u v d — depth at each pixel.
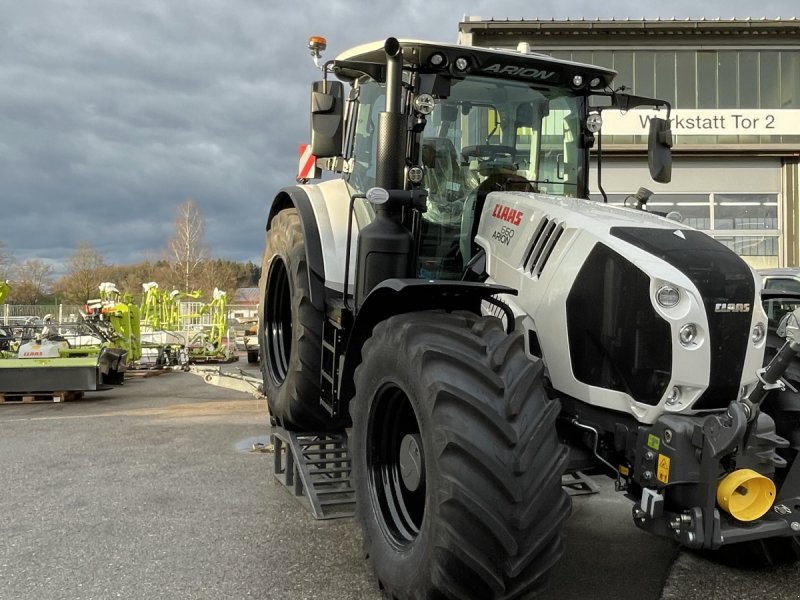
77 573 3.43
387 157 3.32
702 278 2.71
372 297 3.09
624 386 2.80
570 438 3.07
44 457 6.11
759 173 16.03
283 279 5.09
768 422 2.72
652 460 2.66
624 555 3.59
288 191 4.69
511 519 2.44
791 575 3.31
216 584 3.28
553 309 3.05
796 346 2.46
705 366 2.65
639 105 4.03
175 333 15.66
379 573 3.01
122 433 7.25
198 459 5.93
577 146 4.03
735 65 15.85
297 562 3.54
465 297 3.12
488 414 2.49
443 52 3.50
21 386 9.82
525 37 15.77
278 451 5.11
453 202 3.71
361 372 3.20
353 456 3.31
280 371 4.98
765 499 2.61
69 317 25.03
